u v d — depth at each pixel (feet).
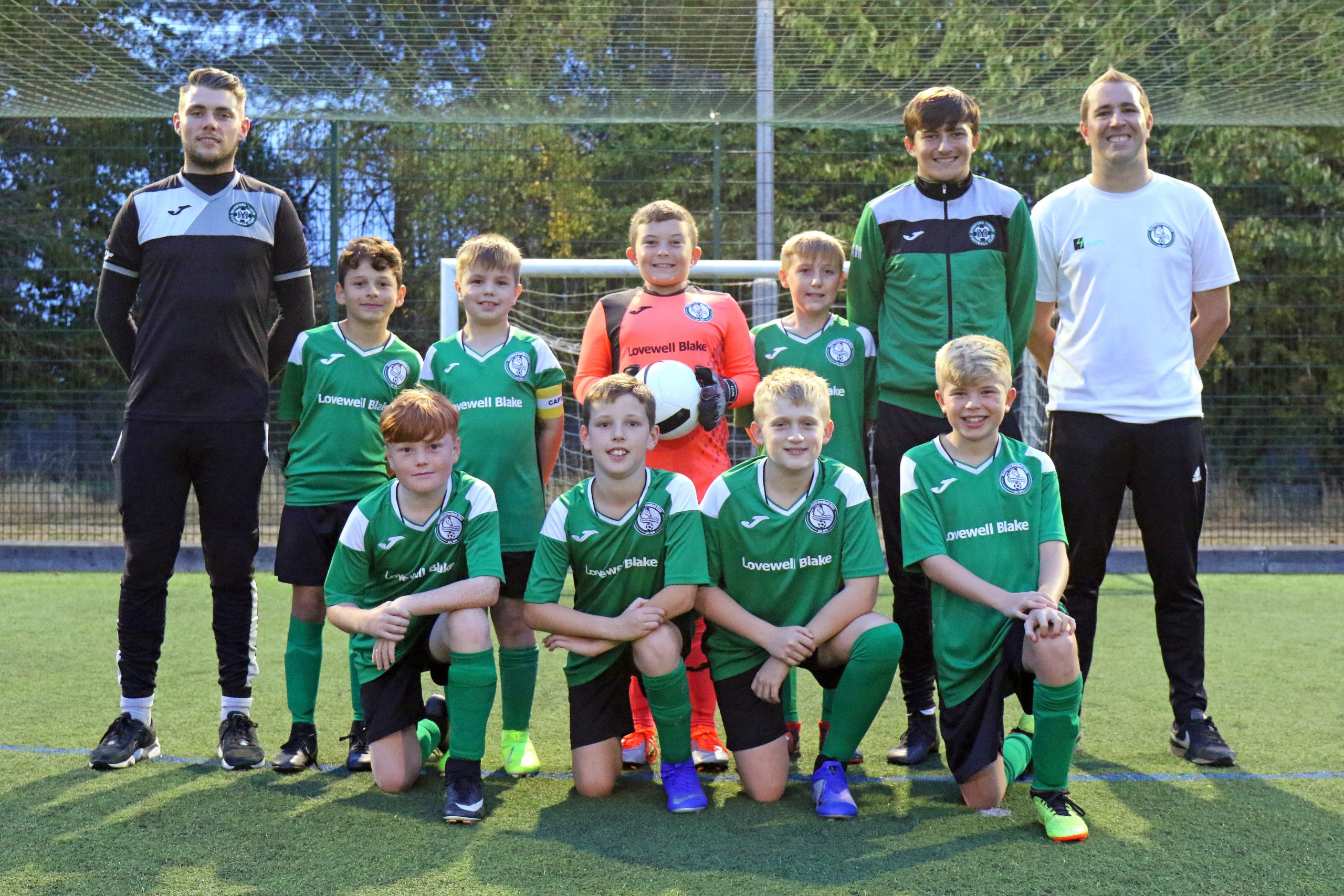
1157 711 11.32
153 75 19.42
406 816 8.07
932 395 10.12
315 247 26.04
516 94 20.42
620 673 8.79
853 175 31.99
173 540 9.64
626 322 10.87
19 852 7.23
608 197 30.04
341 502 9.93
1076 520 10.15
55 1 17.04
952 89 10.30
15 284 26.40
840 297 26.76
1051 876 6.83
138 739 9.41
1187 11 17.58
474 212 28.25
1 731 10.34
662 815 8.16
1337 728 10.53
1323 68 18.62
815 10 18.13
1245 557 22.13
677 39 18.28
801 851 7.30
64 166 28.53
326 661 13.66
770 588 8.87
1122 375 10.02
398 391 10.23
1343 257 30.63
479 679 8.22
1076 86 19.69
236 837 7.55
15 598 18.45
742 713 8.60
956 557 8.68
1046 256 10.66
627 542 8.79
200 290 9.52
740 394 10.52
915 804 8.42
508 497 10.03
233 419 9.62
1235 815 8.05
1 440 24.26
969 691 8.38
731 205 31.14
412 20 17.70
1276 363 26.20
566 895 6.50
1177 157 32.89
